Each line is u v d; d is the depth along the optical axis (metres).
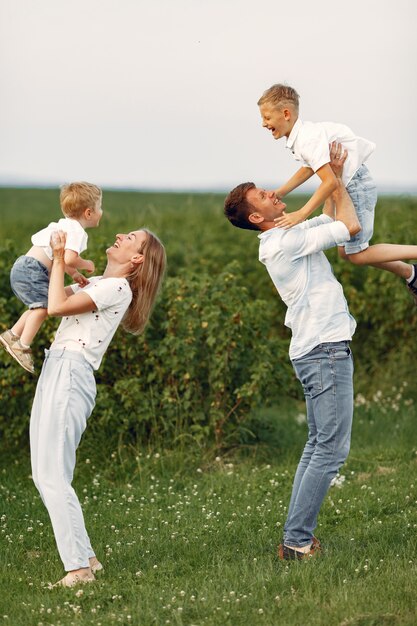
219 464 8.43
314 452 5.83
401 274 6.52
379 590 5.14
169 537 6.48
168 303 8.77
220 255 12.71
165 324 8.59
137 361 8.76
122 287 5.67
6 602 5.33
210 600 5.08
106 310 5.64
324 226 5.73
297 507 5.79
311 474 5.74
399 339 11.20
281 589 5.27
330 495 7.36
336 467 5.75
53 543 6.47
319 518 6.83
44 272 6.08
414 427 9.59
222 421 8.66
